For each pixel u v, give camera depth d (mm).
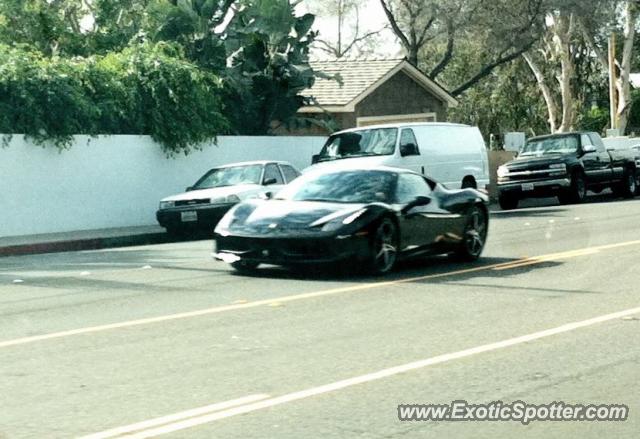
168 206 25922
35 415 7535
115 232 26562
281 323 11391
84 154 27672
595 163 36062
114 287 14727
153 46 31203
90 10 37688
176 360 9430
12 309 12742
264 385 8430
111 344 10227
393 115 42344
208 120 30453
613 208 30641
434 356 9547
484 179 30016
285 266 16969
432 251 16734
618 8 56781
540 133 69125
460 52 64562
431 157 27781
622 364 9156
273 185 26406
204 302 13016
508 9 44344
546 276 15305
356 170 16641
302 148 33531
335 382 8516
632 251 18391
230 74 33781
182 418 7410
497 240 21125
